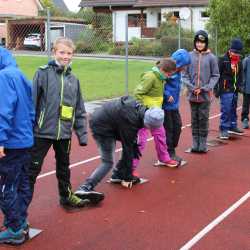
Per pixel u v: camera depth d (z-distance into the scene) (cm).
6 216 326
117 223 369
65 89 364
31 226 359
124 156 442
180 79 534
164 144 526
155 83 478
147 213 391
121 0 3216
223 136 688
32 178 358
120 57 1997
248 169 533
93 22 2438
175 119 532
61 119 364
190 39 1906
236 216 390
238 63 675
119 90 1163
